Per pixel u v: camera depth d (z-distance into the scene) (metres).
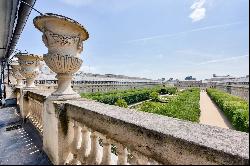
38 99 5.79
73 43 3.73
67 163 3.56
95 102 3.75
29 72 8.13
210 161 1.72
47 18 3.48
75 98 3.96
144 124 2.27
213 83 113.88
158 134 2.05
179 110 15.92
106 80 78.62
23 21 9.98
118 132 2.47
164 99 44.78
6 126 6.46
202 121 19.80
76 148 3.40
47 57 3.68
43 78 37.12
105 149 2.71
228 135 2.04
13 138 5.13
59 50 3.66
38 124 5.99
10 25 11.49
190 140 1.85
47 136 4.03
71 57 3.69
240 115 14.01
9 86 18.33
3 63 18.81
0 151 4.21
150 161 2.18
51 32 3.57
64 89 3.98
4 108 10.46
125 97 31.48
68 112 3.55
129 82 95.19
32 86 8.34
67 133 3.58
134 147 2.28
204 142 1.82
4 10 9.40
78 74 63.22
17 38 13.11
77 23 3.58
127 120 2.40
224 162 1.64
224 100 25.50
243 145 1.78
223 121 19.73
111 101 27.47
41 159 3.85
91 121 2.93
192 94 42.56
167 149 1.99
